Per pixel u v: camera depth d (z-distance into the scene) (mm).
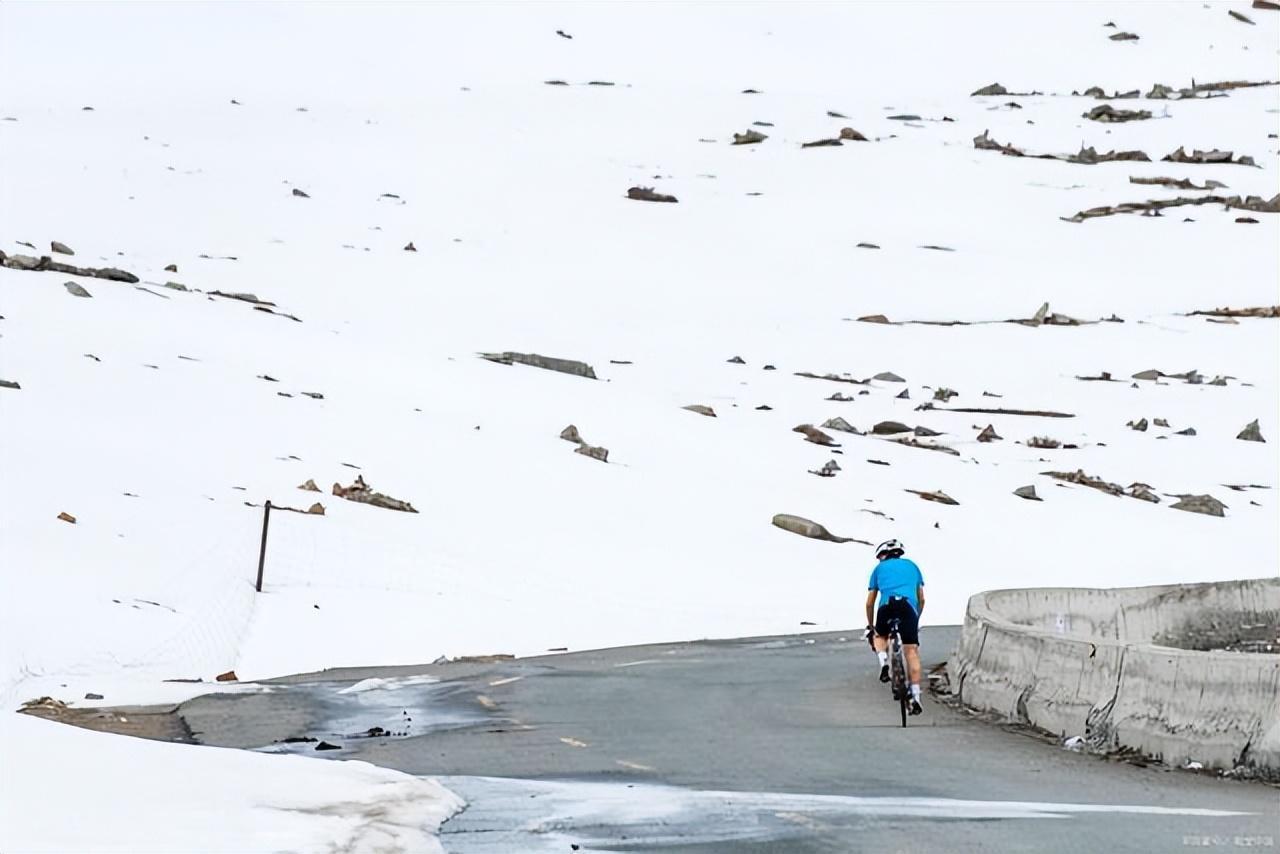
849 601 71062
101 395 87750
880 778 25781
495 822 21859
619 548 77062
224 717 35188
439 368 126375
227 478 75312
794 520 87188
